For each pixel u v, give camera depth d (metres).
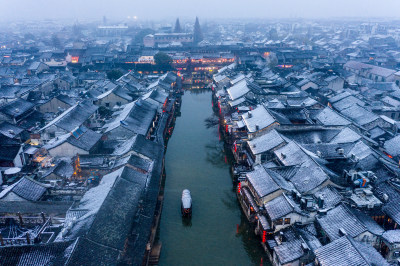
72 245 34.12
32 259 33.72
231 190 68.00
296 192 48.47
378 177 54.38
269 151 63.38
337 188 50.59
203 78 173.75
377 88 118.38
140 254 40.50
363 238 41.00
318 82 122.56
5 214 46.59
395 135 75.75
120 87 110.62
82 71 160.25
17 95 101.19
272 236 47.81
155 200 52.16
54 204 47.97
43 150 67.69
